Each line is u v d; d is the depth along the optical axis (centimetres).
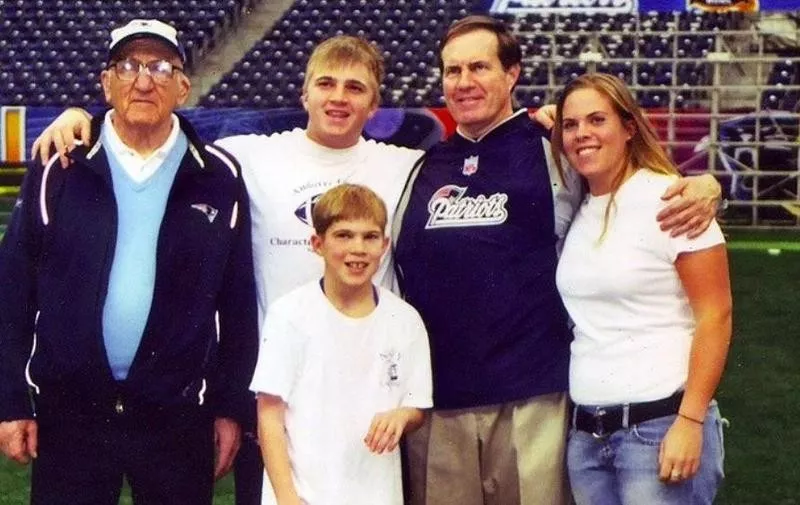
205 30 1831
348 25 1827
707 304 316
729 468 599
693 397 314
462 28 360
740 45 1642
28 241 346
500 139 361
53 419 346
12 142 1523
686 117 1426
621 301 324
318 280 342
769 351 837
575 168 337
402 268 362
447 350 356
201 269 346
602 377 325
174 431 347
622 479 323
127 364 342
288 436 334
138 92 335
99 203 341
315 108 356
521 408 353
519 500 354
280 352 331
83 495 346
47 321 341
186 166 345
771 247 1238
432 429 362
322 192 361
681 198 315
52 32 1864
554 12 1712
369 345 335
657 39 1670
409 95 1681
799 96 1508
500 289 351
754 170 1408
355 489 332
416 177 367
